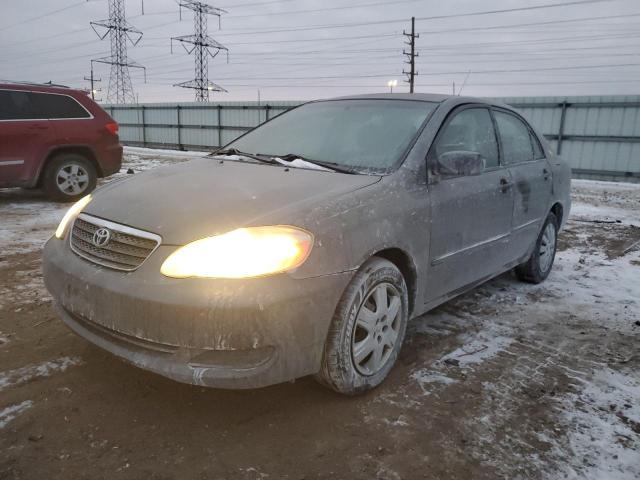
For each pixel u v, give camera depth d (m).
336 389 2.61
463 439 2.43
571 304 4.34
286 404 2.64
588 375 3.11
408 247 2.88
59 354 3.05
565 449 2.39
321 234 2.40
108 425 2.41
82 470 2.12
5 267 4.75
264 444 2.33
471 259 3.53
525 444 2.41
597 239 7.01
